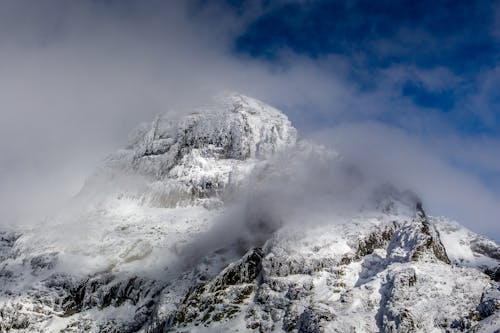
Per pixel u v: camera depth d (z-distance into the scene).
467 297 159.38
